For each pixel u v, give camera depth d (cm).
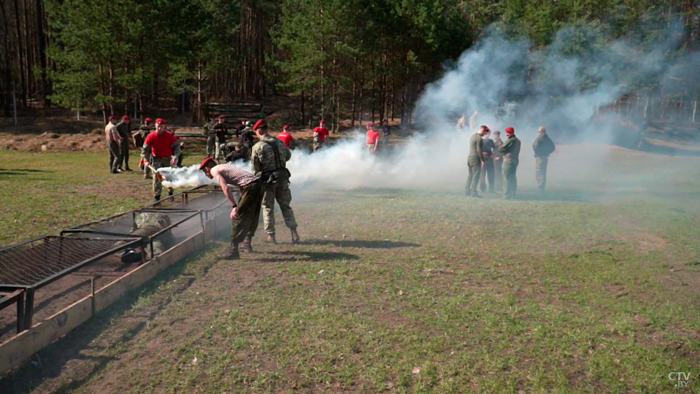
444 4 3588
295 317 506
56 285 573
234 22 3362
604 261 718
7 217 933
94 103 2681
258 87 4419
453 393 378
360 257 718
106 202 1104
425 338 463
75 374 403
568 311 534
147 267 600
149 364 419
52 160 1984
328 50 3086
